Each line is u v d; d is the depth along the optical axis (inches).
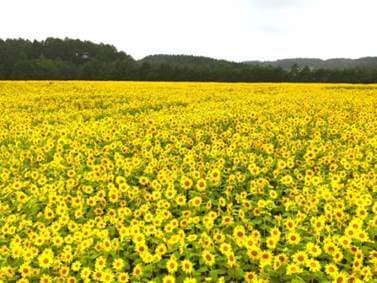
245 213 362.6
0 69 3361.2
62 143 606.9
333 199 360.2
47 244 318.0
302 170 488.7
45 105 1090.7
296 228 312.7
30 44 4566.9
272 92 1448.1
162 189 420.2
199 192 402.0
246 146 562.6
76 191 432.1
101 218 343.0
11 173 502.0
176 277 276.5
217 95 1321.4
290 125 714.8
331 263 262.5
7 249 310.2
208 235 310.7
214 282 260.8
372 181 411.8
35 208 388.5
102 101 1192.2
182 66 3604.8
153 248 308.0
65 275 267.7
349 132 633.6
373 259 259.9
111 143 615.2
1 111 971.9
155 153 557.3
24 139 676.1
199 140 639.8
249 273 249.0
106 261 293.0
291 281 250.1
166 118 805.9
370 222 305.4
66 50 4571.9
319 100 1111.6
